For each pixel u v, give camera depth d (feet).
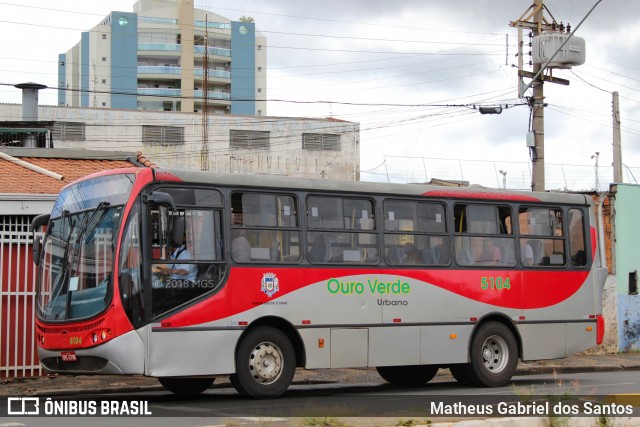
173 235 42.22
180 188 43.98
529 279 57.00
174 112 206.49
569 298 58.75
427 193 53.31
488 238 55.72
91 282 42.68
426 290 52.24
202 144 207.51
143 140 204.13
